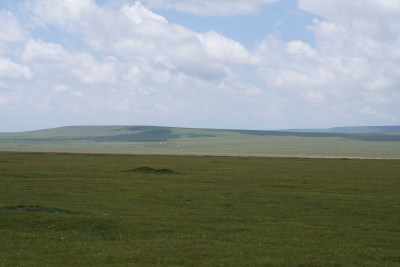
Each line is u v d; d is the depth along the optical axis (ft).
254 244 71.31
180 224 86.38
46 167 236.02
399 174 211.82
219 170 233.35
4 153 445.78
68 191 136.36
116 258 61.67
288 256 63.98
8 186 145.89
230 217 95.35
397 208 109.81
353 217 97.91
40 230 78.89
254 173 215.10
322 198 126.82
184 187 151.12
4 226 80.59
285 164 289.94
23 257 61.67
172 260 60.90
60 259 60.95
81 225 82.38
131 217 91.91
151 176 193.98
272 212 103.60
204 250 66.33
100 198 122.62
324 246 70.49
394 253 66.74
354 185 163.12
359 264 60.90
